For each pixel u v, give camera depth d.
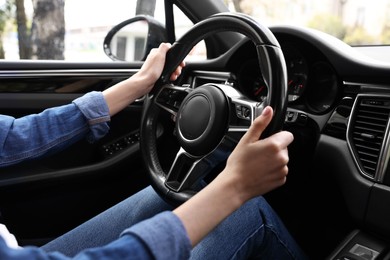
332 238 1.15
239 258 0.77
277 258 0.86
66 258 0.43
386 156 0.86
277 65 0.69
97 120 0.83
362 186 0.90
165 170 1.26
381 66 0.88
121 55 1.55
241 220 0.78
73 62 1.33
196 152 0.81
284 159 0.54
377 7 1.24
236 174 0.53
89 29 1.58
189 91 0.89
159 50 0.90
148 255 0.43
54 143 0.81
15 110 1.27
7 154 0.79
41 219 1.27
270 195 1.25
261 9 1.40
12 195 1.21
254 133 0.54
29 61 1.28
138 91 0.89
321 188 1.08
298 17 1.34
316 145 1.04
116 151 1.35
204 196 0.51
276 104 0.68
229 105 0.78
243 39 1.15
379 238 0.91
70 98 1.33
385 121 0.87
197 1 1.33
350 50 1.01
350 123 0.94
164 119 1.25
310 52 1.07
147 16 1.49
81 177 1.28
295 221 1.25
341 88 0.99
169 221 0.47
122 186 1.39
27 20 1.54
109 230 0.86
